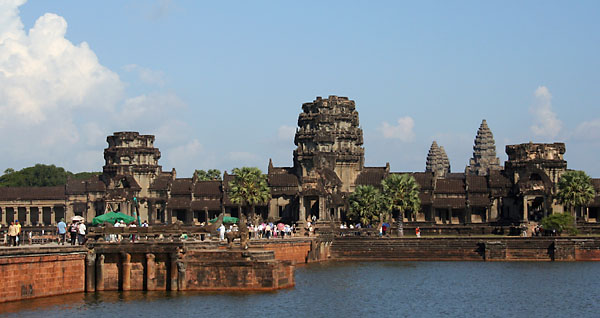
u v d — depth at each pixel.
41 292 84.38
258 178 187.62
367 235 167.12
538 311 91.56
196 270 93.06
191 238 107.81
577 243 152.00
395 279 120.06
